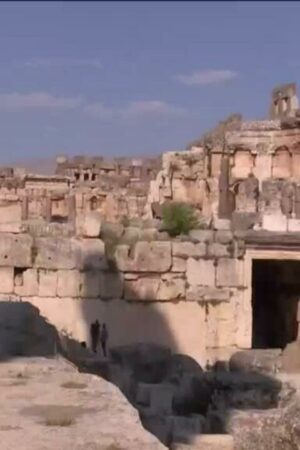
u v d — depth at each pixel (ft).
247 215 119.75
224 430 67.56
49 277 113.29
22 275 113.50
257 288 141.38
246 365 98.68
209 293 115.34
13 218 203.51
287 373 92.02
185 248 115.44
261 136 222.69
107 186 250.78
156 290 114.52
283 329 135.23
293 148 219.20
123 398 47.57
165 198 216.13
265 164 220.84
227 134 222.69
